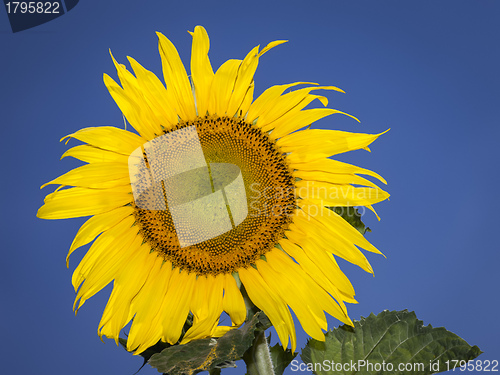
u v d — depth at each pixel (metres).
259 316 0.34
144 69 0.34
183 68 0.35
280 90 0.35
